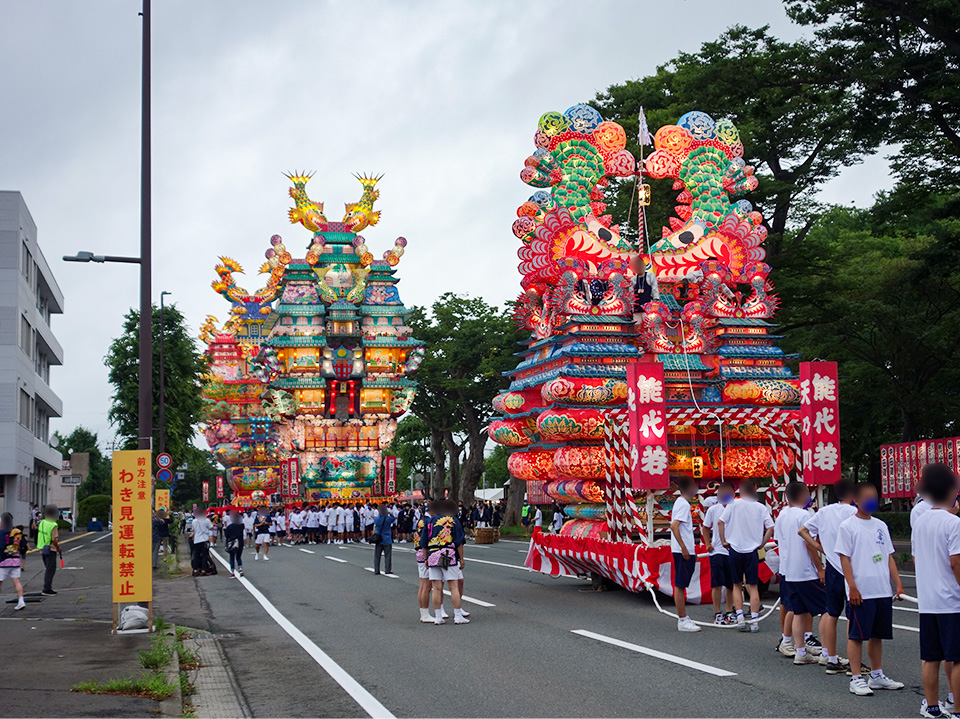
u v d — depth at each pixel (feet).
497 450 272.10
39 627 45.62
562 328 61.98
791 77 87.71
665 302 64.85
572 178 64.13
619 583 53.93
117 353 153.58
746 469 60.08
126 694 29.12
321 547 131.34
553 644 38.60
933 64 75.00
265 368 174.81
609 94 124.36
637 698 28.14
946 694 28.22
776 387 62.34
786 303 107.34
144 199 56.95
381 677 32.89
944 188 91.20
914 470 83.25
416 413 190.60
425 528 46.75
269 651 39.70
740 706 26.86
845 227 169.07
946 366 111.65
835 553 30.17
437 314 180.24
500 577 72.23
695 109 98.02
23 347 178.91
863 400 118.21
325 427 176.45
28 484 186.29
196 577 81.05
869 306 105.09
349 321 177.78
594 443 59.41
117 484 44.55
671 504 57.52
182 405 163.84
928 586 24.43
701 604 50.83
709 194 67.15
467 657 36.17
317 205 176.96
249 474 201.05
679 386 62.59
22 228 173.68
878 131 80.53
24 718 25.45
